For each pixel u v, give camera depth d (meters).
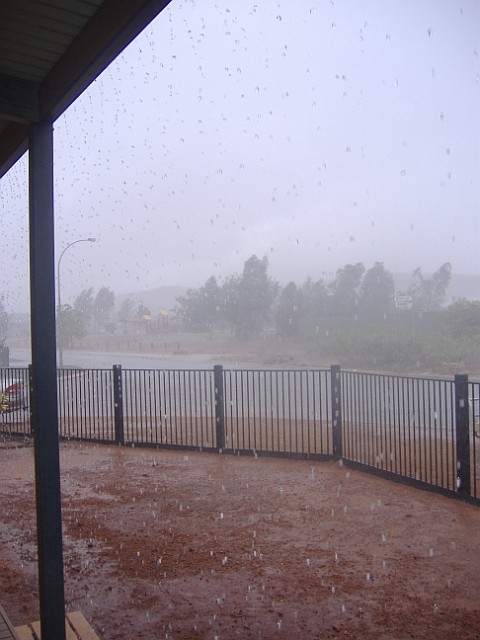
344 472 7.73
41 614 3.25
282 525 5.66
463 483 6.21
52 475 3.31
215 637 3.62
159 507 6.37
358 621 3.74
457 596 4.03
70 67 3.09
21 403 11.52
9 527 5.87
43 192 3.40
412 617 3.76
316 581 4.36
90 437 10.55
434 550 4.88
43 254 3.37
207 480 7.54
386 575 4.41
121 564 4.80
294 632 3.64
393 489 6.79
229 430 11.10
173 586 4.36
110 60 2.89
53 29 2.98
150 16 2.57
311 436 10.02
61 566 3.30
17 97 3.36
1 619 3.49
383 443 8.73
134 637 3.64
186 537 5.39
